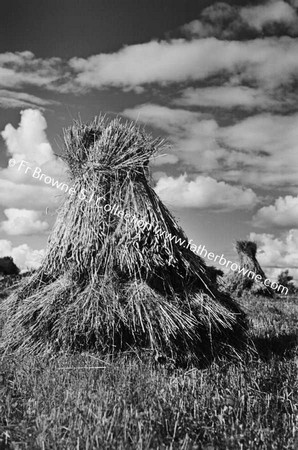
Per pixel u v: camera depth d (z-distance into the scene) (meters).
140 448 4.74
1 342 8.58
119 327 8.02
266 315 14.21
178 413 5.44
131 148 8.94
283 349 9.52
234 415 5.79
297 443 4.98
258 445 5.04
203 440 5.17
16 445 4.96
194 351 8.20
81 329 7.94
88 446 4.74
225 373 7.66
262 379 7.14
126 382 6.60
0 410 5.67
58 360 7.68
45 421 5.16
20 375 6.89
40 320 8.29
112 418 5.25
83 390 6.22
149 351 8.00
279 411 6.06
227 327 8.77
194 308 8.53
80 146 9.09
